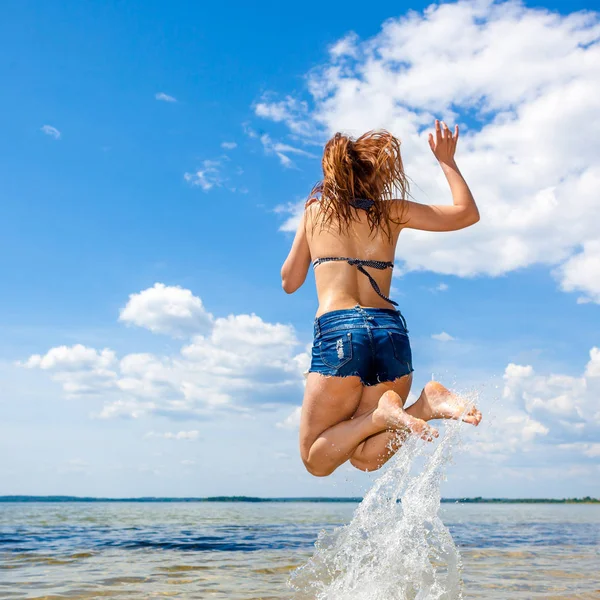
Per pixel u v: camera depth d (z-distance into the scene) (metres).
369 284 2.60
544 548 6.70
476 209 2.83
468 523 12.52
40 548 6.30
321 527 10.21
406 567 2.66
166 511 21.81
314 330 2.61
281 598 3.34
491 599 3.43
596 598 3.52
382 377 2.51
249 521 12.62
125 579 4.13
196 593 3.54
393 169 2.73
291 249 2.96
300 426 2.64
